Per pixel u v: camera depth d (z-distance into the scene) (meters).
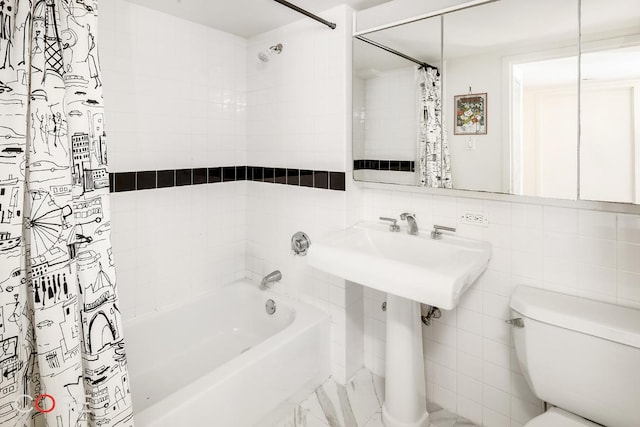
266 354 1.59
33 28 0.97
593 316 1.17
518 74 1.33
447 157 1.55
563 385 1.20
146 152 1.88
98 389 1.09
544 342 1.23
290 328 1.80
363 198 1.96
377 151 1.77
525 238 1.45
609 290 1.28
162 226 1.99
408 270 1.23
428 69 1.56
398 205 1.83
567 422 1.17
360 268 1.35
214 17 1.95
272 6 1.80
